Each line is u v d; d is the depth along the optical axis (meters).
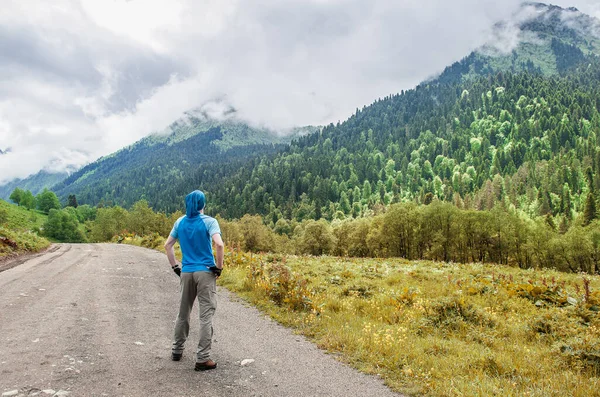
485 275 18.92
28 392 3.71
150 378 4.29
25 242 19.69
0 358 4.59
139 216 104.38
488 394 4.34
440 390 4.41
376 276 17.03
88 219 190.75
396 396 4.28
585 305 9.12
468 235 69.25
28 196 154.38
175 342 4.92
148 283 10.98
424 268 22.92
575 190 163.00
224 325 6.98
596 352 5.84
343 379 4.70
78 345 5.26
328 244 89.75
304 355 5.53
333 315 8.08
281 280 9.46
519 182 185.62
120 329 6.21
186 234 4.89
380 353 5.62
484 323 8.36
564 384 4.81
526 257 67.12
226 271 13.02
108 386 3.99
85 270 12.80
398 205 75.56
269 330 6.82
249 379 4.49
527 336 7.84
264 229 111.81
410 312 8.75
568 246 58.97
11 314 6.70
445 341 6.80
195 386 4.16
